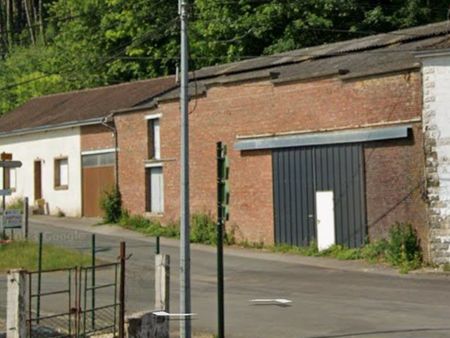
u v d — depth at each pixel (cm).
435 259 2906
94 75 6212
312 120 3322
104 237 3741
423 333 1767
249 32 4909
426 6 4738
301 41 4822
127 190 4206
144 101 4250
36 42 7888
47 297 2233
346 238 3198
